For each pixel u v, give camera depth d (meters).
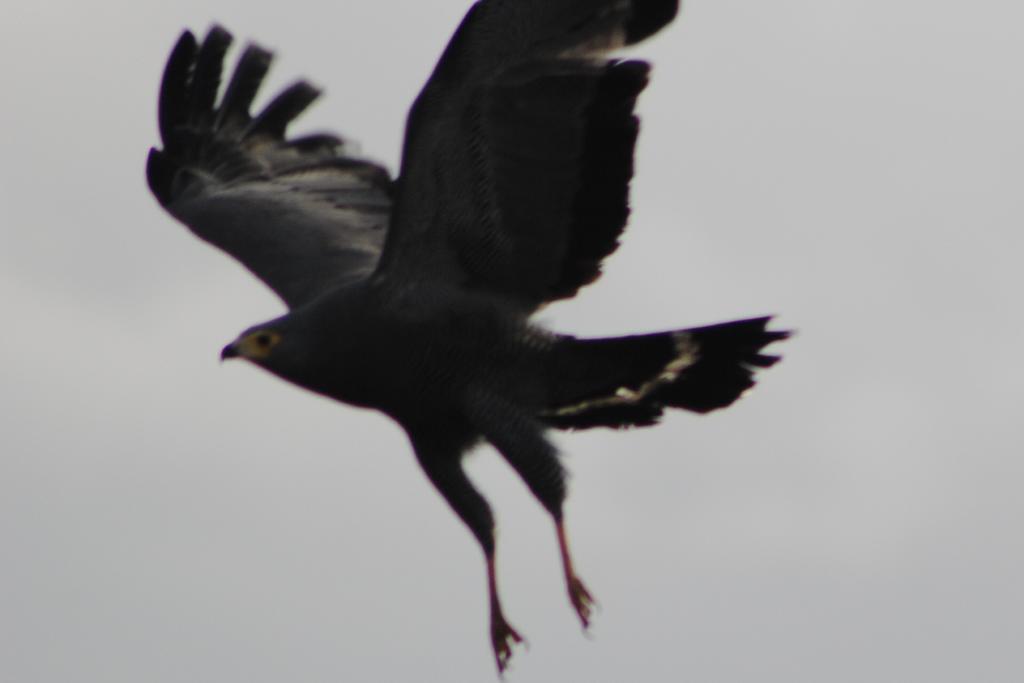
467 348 12.88
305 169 15.54
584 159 12.35
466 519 13.27
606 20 12.12
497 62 12.20
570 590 12.61
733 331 12.72
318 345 13.02
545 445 12.79
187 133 15.95
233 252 14.81
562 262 12.70
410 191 12.55
